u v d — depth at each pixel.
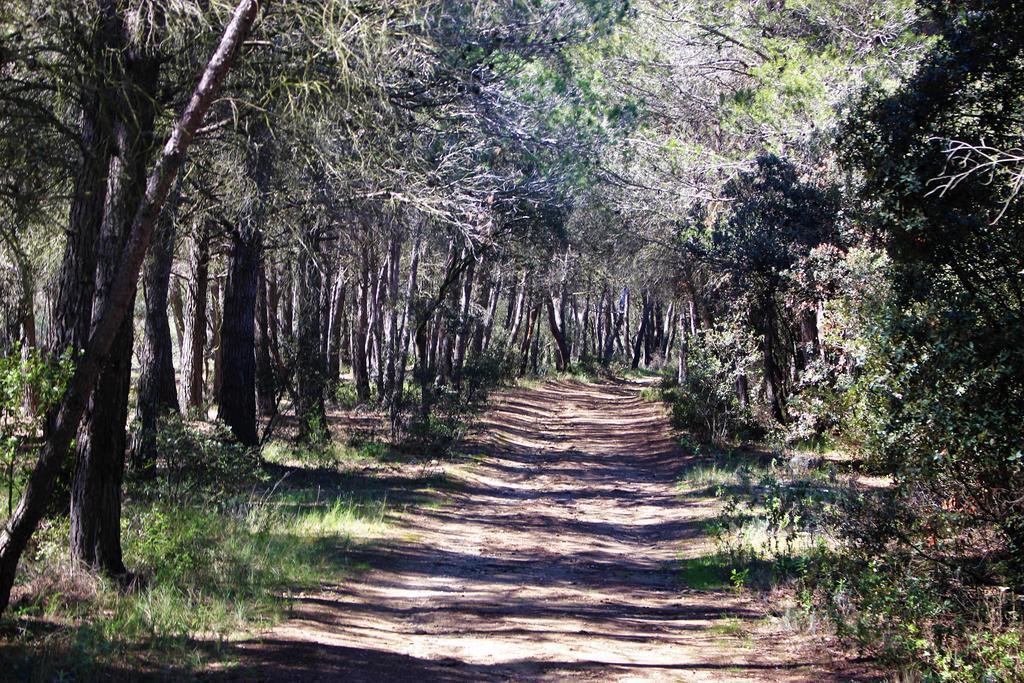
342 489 18.05
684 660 8.25
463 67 12.34
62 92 8.01
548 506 18.98
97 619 7.74
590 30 13.77
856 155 11.41
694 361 28.64
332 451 21.33
